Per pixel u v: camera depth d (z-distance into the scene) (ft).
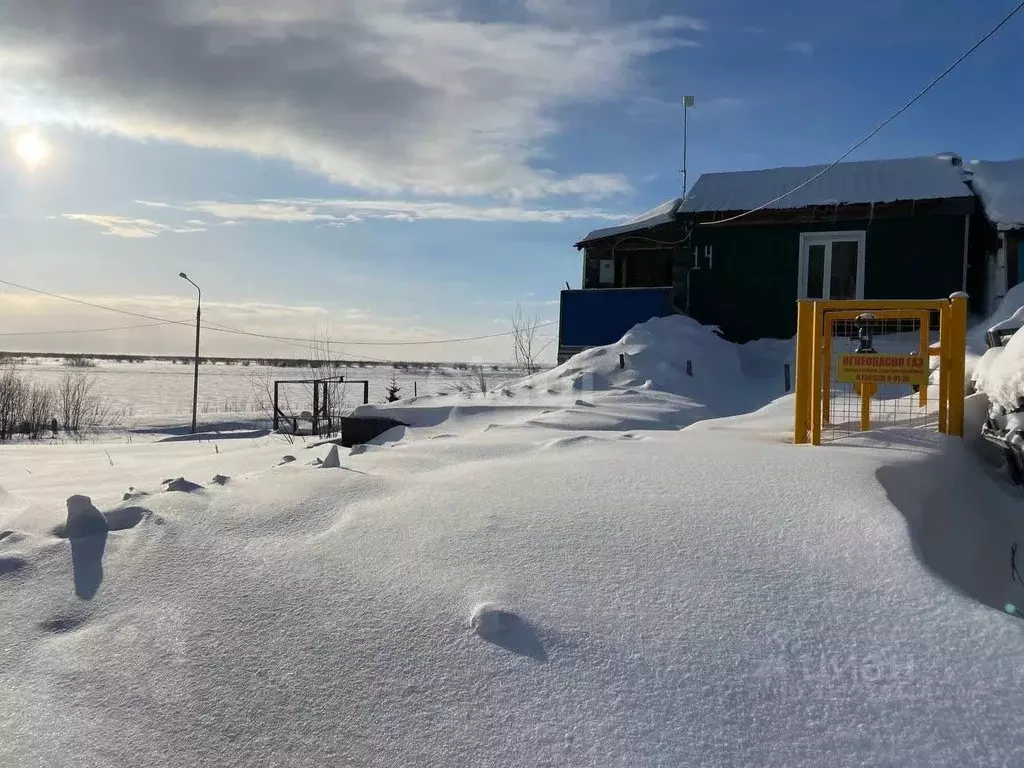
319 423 77.66
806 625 8.39
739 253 51.06
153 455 38.99
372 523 11.86
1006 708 7.00
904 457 14.94
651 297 51.29
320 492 13.74
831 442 17.35
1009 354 16.40
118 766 7.08
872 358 17.40
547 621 8.54
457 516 11.80
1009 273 43.50
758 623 8.44
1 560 11.12
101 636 9.18
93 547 11.47
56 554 11.32
